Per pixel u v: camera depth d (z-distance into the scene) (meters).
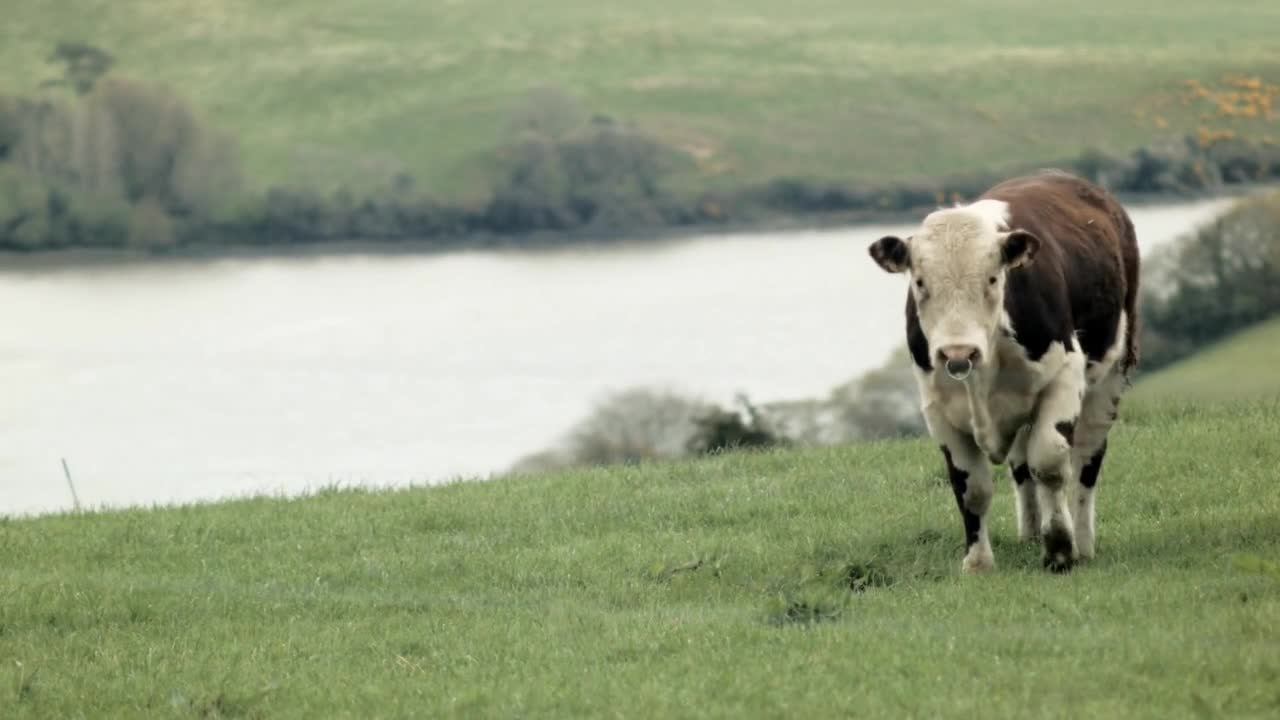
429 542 14.85
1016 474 12.70
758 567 12.68
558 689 9.09
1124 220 13.30
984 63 180.00
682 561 12.97
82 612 12.01
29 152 148.25
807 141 158.75
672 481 17.64
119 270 132.50
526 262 129.88
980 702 8.18
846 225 137.00
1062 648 9.16
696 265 120.62
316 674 10.00
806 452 18.66
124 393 87.25
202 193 147.75
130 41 197.38
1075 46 182.75
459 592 12.63
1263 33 178.25
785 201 144.50
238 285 125.94
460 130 165.88
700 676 9.13
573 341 94.31
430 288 120.38
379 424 76.25
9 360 97.81
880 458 17.52
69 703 9.64
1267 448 15.73
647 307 103.00
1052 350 11.36
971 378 11.23
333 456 68.38
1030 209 11.95
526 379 84.56
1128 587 10.61
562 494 16.92
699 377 69.56
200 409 82.56
